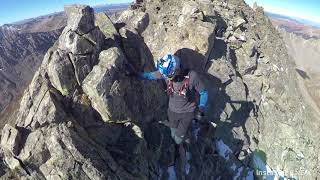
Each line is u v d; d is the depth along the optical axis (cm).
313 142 1997
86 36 1013
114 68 1032
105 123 1042
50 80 994
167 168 1230
